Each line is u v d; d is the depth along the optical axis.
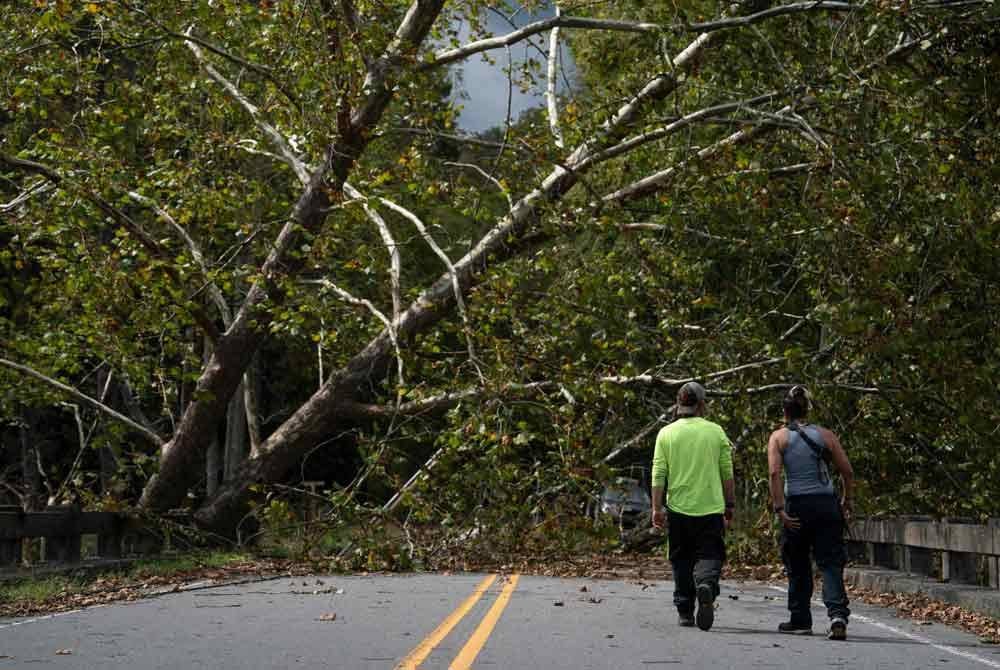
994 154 17.81
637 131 21.41
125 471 25.56
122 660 8.32
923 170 17.91
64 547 17.02
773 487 10.55
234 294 27.61
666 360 21.83
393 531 22.38
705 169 19.72
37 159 24.19
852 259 17.81
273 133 23.94
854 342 18.58
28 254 22.62
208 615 11.88
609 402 20.70
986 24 18.44
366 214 23.47
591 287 20.52
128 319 22.44
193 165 22.53
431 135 21.97
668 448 10.91
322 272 27.05
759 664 8.38
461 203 21.47
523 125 21.41
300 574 20.03
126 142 23.30
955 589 13.27
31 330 23.42
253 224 23.09
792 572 10.66
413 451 30.17
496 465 20.17
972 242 17.06
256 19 20.89
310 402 24.48
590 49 24.55
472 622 11.18
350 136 22.36
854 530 18.53
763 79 21.14
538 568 21.11
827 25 21.02
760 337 20.66
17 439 34.28
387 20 24.36
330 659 8.38
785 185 20.38
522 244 22.83
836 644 9.77
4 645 9.25
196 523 24.25
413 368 21.62
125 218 21.72
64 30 20.12
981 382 17.25
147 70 24.50
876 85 18.88
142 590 15.21
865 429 19.38
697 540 10.78
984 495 18.55
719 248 21.41
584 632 10.40
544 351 21.30
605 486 20.59
